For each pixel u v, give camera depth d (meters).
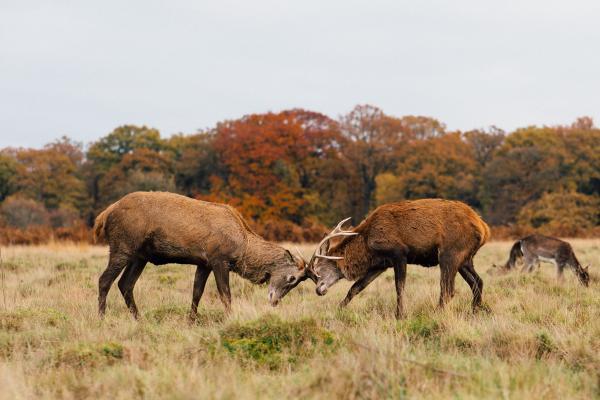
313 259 14.76
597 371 8.68
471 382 8.00
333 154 79.50
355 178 79.62
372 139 83.31
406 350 9.36
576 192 78.06
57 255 25.31
